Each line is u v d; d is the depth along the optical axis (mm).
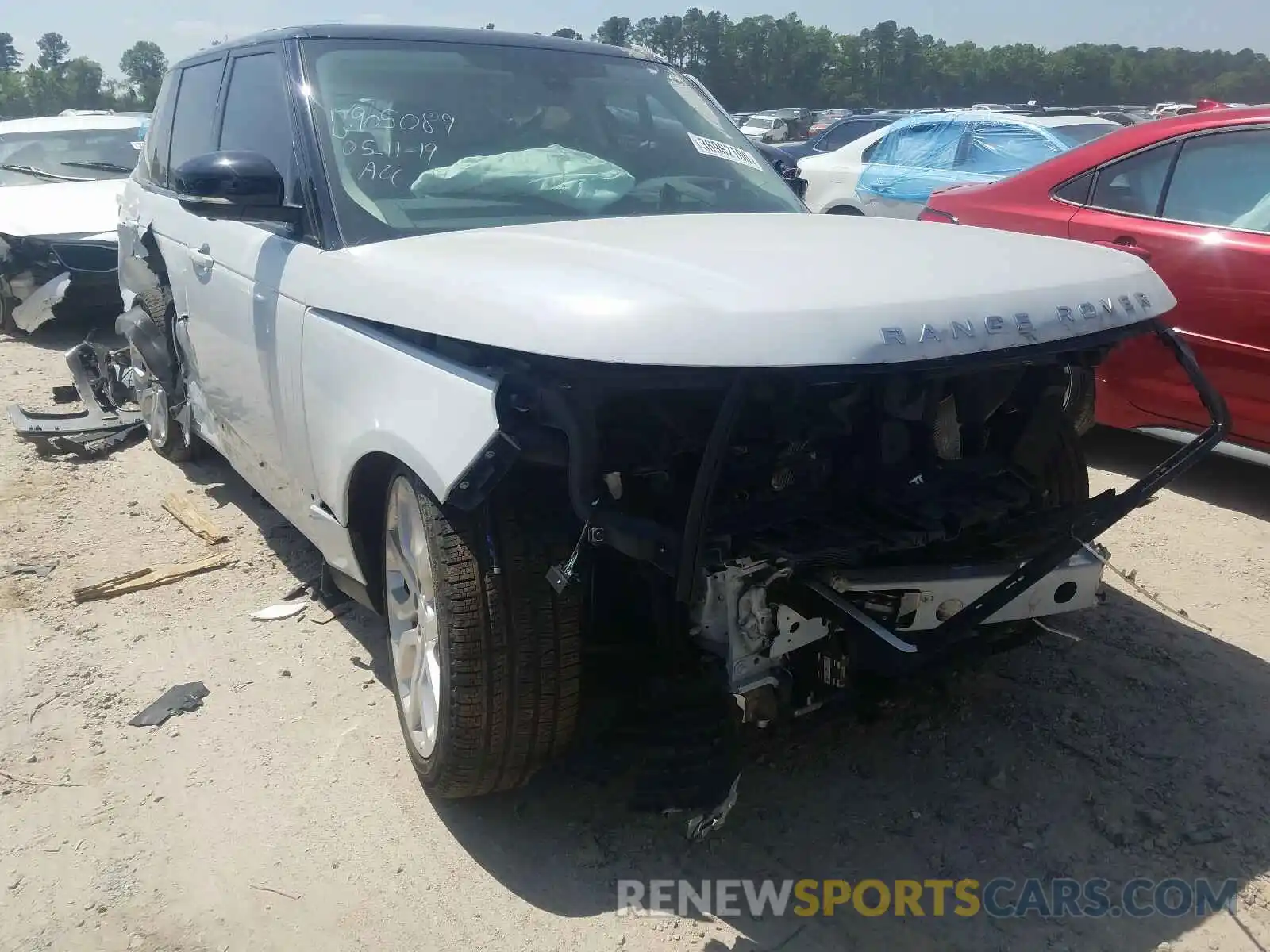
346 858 2602
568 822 2713
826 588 2355
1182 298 4520
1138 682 3273
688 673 2441
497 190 3148
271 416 3391
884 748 2980
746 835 2650
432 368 2395
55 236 8406
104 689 3387
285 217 3057
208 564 4270
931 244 2619
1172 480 2539
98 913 2443
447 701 2410
